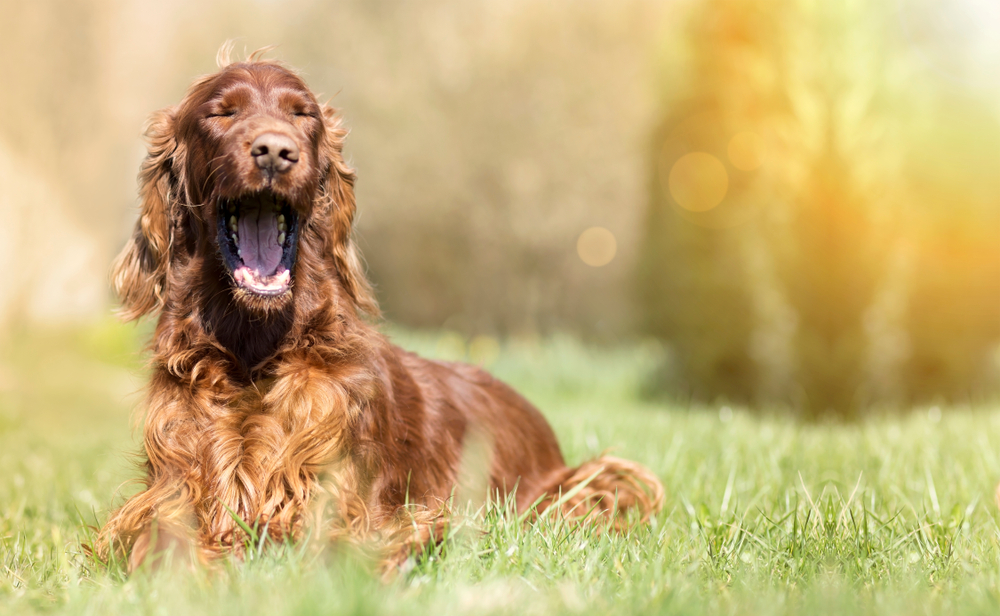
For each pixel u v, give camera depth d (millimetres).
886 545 2807
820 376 7758
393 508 3002
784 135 7738
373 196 17938
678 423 6203
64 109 15523
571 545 2725
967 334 7711
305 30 19203
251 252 2947
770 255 7879
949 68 7641
